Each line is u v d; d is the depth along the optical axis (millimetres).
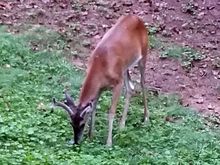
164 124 10367
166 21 14945
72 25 14328
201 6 15656
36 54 12609
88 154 8664
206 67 13133
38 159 7918
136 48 10125
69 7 15164
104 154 8703
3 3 14984
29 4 15086
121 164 8297
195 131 10211
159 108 11078
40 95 10719
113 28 9938
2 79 11086
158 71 12820
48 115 9883
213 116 11164
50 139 8883
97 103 10297
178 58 13352
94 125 9609
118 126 10031
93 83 9328
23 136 8750
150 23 14773
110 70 9508
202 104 11664
